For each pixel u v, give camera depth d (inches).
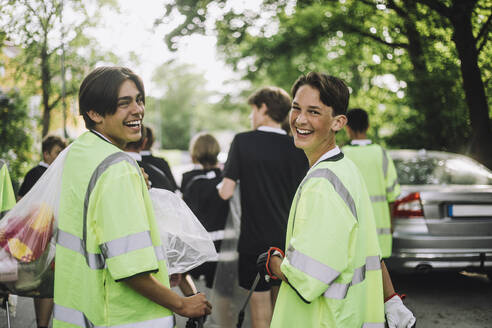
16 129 214.4
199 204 152.8
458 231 178.4
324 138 70.9
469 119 278.5
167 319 66.4
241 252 124.3
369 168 169.9
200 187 153.3
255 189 122.4
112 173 62.7
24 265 71.1
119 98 67.5
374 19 369.7
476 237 177.8
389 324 73.4
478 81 266.7
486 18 266.7
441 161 216.2
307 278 59.7
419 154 226.1
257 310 122.7
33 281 72.2
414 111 339.3
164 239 77.7
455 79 289.1
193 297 68.9
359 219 66.2
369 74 403.5
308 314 64.2
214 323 150.7
